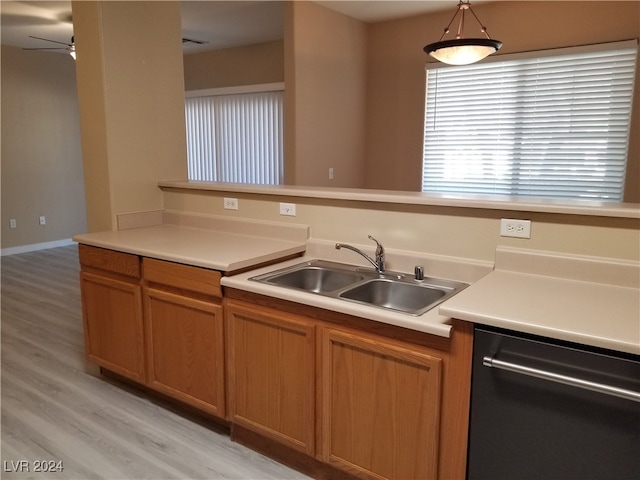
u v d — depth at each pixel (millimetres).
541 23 4148
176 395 2484
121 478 2068
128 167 3027
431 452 1675
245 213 2832
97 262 2721
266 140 6242
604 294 1698
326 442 1946
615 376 1325
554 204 1904
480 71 4527
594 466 1393
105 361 2812
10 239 6414
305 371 1956
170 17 3182
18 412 2564
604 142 4051
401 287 2143
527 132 4391
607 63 3941
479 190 4715
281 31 5473
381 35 4965
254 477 2096
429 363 1627
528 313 1499
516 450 1517
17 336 3600
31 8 4398
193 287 2287
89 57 2887
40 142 6586
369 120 5180
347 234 2434
